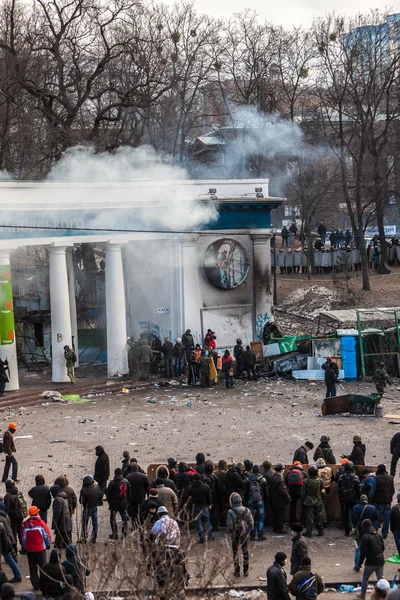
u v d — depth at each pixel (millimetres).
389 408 33969
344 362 39656
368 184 66688
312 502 20969
